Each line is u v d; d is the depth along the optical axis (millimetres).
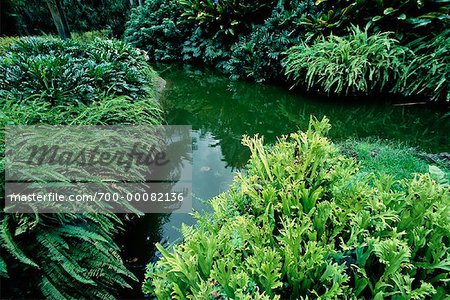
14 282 1464
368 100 4770
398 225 1544
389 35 4977
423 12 4875
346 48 4754
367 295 1433
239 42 6738
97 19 11969
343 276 1308
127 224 2309
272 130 4258
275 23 6098
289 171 1772
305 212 1660
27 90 2742
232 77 6543
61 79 2836
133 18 9930
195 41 8125
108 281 1702
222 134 4254
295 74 5277
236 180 1885
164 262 1395
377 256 1485
